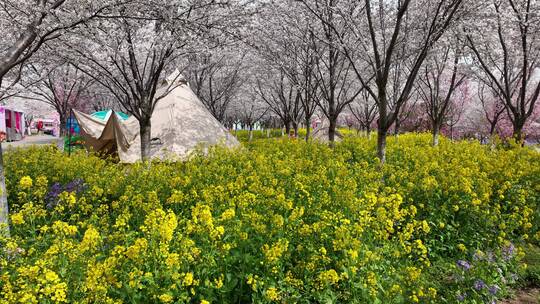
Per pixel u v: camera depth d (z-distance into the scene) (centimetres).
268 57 1463
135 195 657
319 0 1083
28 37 618
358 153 1362
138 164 911
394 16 1227
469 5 991
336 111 1492
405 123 3538
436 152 1281
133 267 356
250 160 1067
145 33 971
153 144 1364
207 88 2683
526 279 560
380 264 454
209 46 990
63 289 302
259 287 384
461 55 1471
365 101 2372
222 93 2469
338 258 450
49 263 346
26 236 516
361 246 453
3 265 372
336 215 509
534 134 2688
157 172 820
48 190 829
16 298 305
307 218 575
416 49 1116
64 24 680
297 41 1463
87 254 390
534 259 613
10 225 594
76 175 924
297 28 1371
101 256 395
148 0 766
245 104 3562
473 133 3212
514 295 520
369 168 991
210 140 1437
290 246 461
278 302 382
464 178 723
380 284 416
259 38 1288
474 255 520
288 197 659
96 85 2306
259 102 3278
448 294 471
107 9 746
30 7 654
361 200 581
